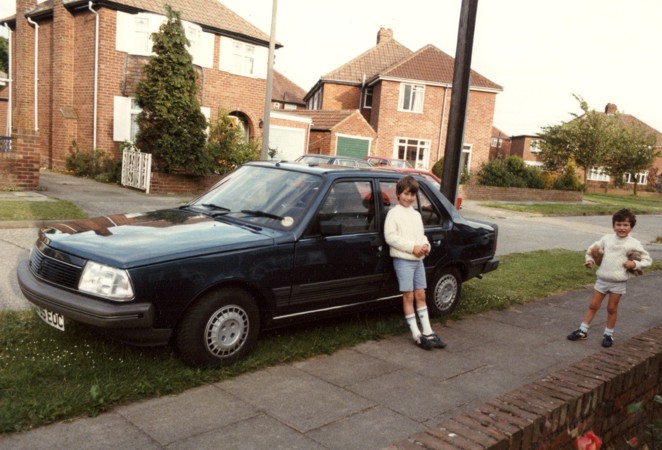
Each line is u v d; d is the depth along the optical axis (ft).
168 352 14.76
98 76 67.56
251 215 16.63
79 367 13.33
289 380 13.97
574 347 18.16
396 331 18.37
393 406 12.84
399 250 16.85
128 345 15.02
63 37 70.59
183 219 16.44
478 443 6.82
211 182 60.54
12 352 14.10
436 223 20.08
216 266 13.83
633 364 9.87
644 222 73.31
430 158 114.62
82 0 67.00
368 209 17.63
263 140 57.11
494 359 16.53
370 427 11.73
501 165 96.22
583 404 8.51
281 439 10.98
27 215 33.19
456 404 13.17
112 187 57.72
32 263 14.83
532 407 7.92
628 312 23.03
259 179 18.24
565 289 26.55
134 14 68.74
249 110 82.99
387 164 68.95
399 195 16.99
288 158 90.12
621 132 151.94
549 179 103.19
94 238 14.21
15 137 46.55
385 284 18.08
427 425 12.00
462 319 20.67
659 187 186.39
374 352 16.47
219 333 14.08
